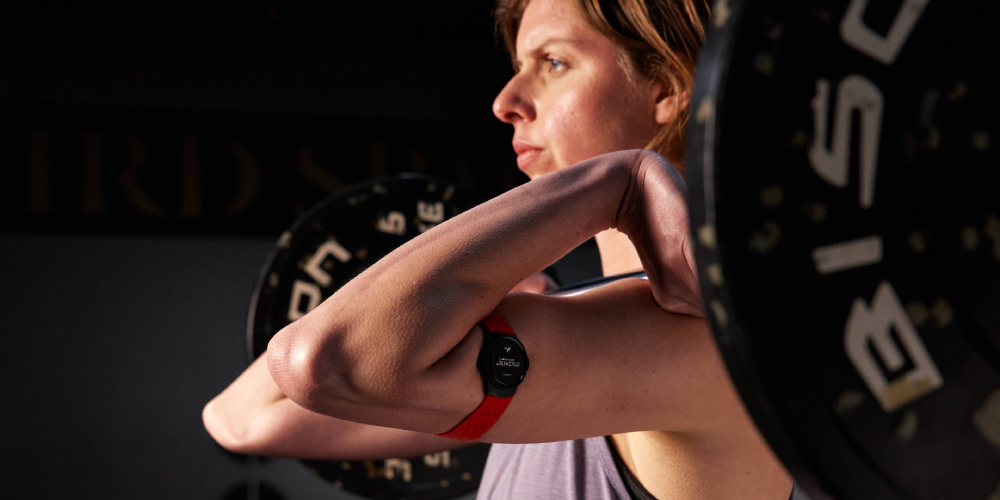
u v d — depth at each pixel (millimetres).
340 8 4367
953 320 314
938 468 313
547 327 586
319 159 4363
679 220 579
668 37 879
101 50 4172
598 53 912
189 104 4254
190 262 4164
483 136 4641
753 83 290
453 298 558
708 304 293
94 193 4039
